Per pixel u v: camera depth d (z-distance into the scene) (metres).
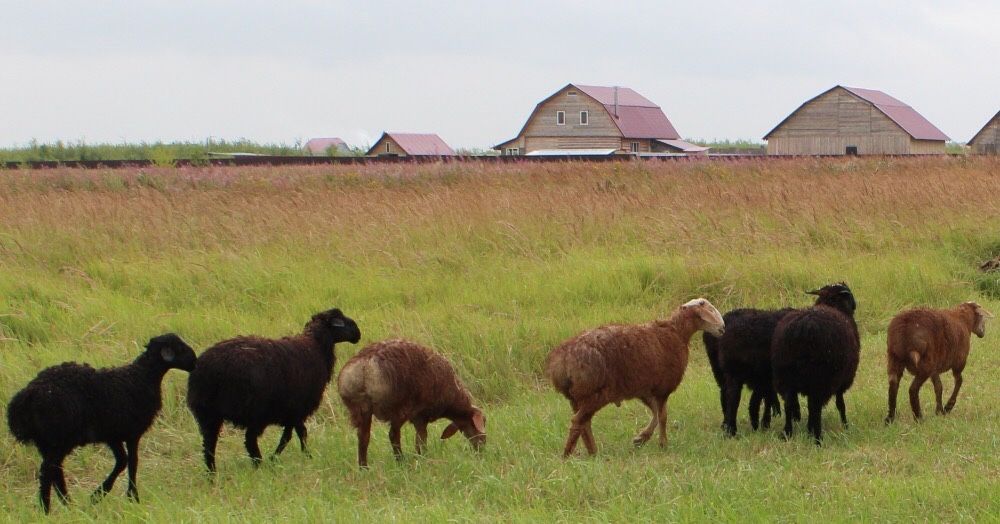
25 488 9.51
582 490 8.24
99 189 26.25
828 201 22.67
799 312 10.16
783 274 17.22
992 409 11.29
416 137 72.31
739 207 22.23
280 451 10.02
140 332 13.30
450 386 9.77
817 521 7.40
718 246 18.84
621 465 9.13
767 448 9.82
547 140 78.44
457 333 13.71
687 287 16.70
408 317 14.38
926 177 27.59
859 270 17.81
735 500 7.87
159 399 9.04
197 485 9.22
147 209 20.98
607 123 76.12
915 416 10.95
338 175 29.77
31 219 19.44
